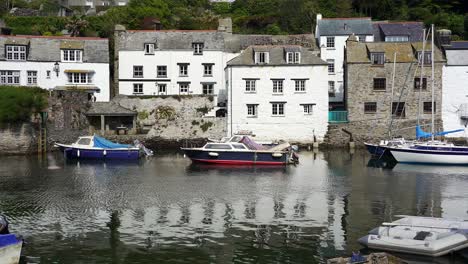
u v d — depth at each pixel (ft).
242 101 217.15
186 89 242.99
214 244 76.64
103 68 232.94
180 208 98.99
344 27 251.39
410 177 138.10
